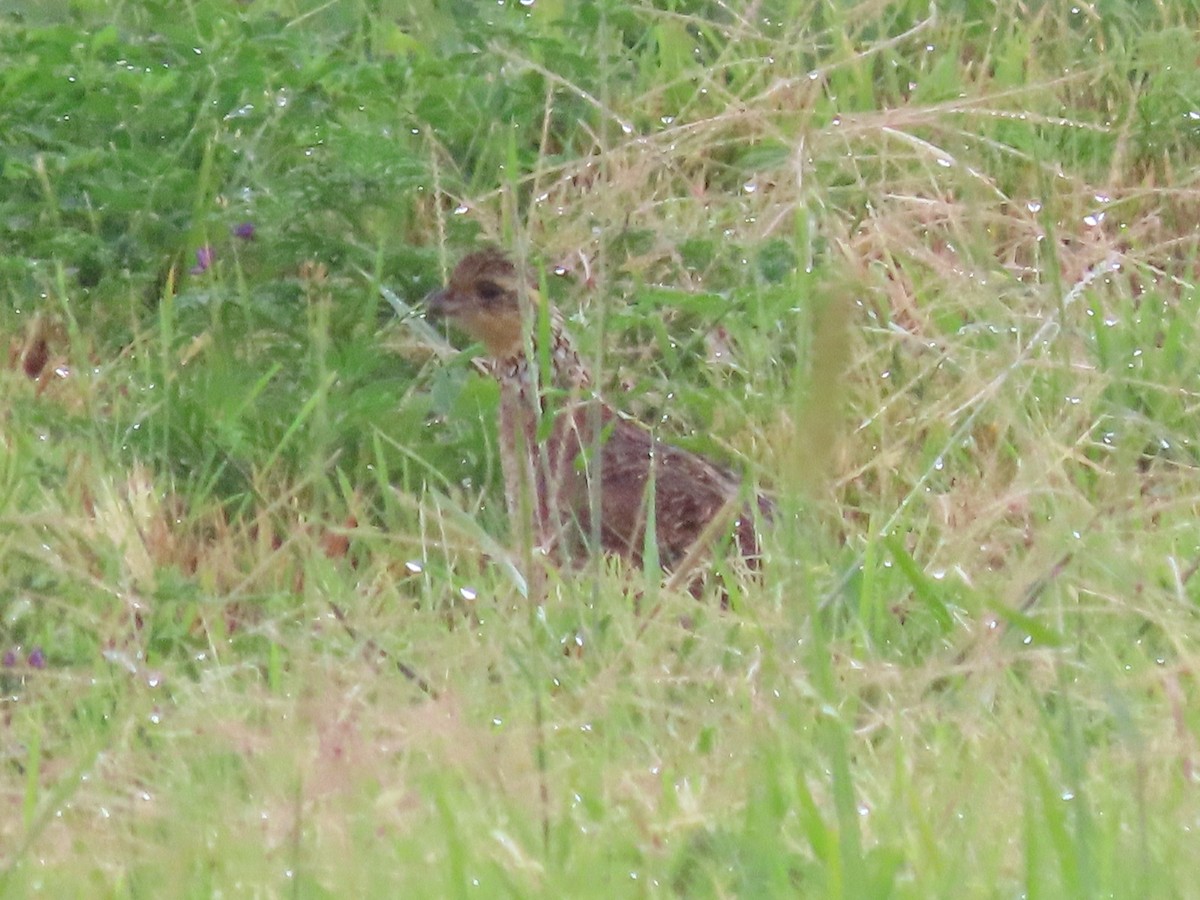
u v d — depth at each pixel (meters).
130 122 14.24
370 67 14.74
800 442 7.38
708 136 13.67
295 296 12.89
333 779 7.82
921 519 11.16
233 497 11.20
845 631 9.56
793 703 8.12
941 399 11.68
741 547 10.84
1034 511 10.28
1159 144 15.25
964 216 12.88
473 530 9.88
